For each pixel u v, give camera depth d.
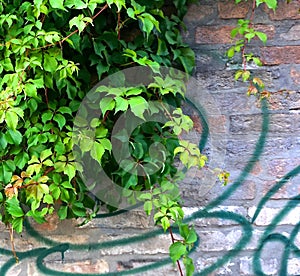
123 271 1.89
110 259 1.89
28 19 1.61
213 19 1.86
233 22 1.86
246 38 1.79
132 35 1.79
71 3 1.57
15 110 1.53
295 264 1.88
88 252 1.89
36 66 1.61
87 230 1.89
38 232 1.88
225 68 1.86
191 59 1.82
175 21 1.81
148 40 1.76
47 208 1.67
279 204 1.88
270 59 1.86
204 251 1.89
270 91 1.87
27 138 1.66
